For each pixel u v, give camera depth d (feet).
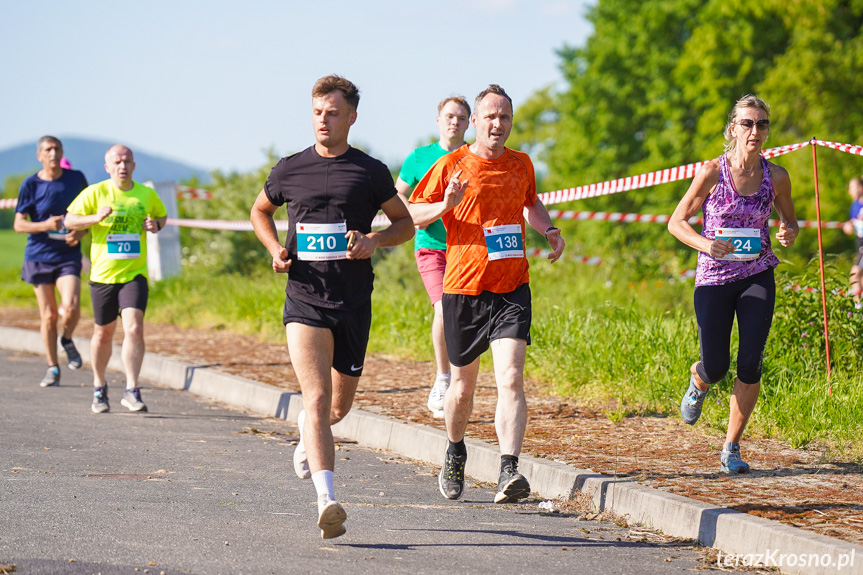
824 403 45.73
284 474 41.57
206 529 31.12
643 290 99.71
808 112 184.44
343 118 31.76
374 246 30.99
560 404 53.16
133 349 57.57
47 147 65.77
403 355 73.36
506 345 34.27
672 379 51.60
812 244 182.70
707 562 30.09
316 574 26.73
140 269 57.26
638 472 38.04
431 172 35.60
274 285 100.78
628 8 278.26
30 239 67.21
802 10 182.70
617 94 276.21
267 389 59.82
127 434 50.26
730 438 38.60
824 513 32.22
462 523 33.88
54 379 67.41
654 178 67.36
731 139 38.06
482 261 34.65
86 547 28.35
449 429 36.19
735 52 216.95
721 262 38.11
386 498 37.65
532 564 28.84
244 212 121.49
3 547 27.91
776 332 54.44
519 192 35.24
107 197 56.03
